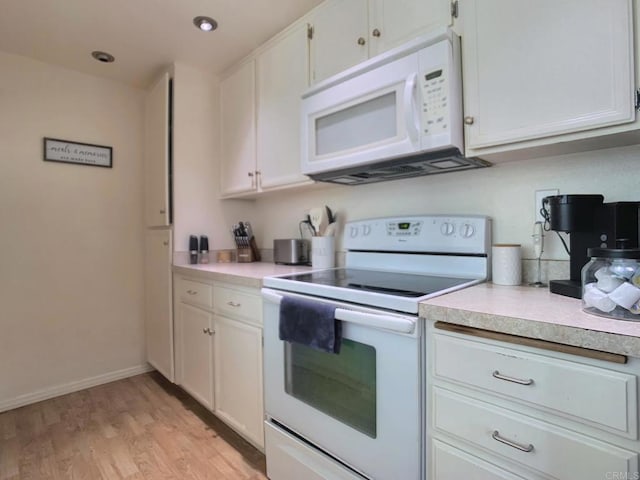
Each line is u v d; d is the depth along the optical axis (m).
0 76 2.11
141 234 2.67
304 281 1.38
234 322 1.71
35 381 2.22
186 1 1.67
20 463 1.59
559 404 0.72
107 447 1.72
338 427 1.18
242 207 2.61
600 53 0.90
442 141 1.14
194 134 2.38
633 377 0.64
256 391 1.58
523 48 1.03
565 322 0.73
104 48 2.10
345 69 1.55
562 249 1.24
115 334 2.54
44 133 2.26
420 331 0.96
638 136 0.94
